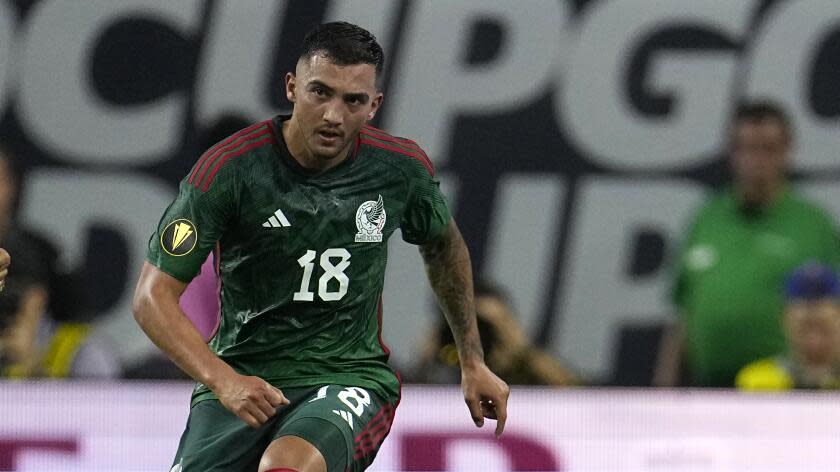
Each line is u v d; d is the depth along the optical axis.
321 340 12.92
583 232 30.17
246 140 12.57
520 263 30.12
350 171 12.78
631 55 30.38
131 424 19.50
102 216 30.27
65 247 30.14
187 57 30.53
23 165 30.33
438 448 19.81
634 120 30.33
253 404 11.34
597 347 29.89
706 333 28.25
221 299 13.05
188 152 30.50
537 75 30.34
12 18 30.52
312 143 12.11
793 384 23.12
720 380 28.19
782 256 28.17
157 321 11.90
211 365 11.61
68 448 19.34
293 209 12.55
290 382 12.85
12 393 19.34
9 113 30.41
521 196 30.23
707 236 28.72
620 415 20.11
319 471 11.88
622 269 30.00
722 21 30.42
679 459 20.08
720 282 28.25
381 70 12.41
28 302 23.25
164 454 19.48
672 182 30.16
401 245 29.30
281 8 30.48
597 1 30.39
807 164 30.16
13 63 30.47
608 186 30.22
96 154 30.41
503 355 24.23
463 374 13.90
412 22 30.28
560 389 20.28
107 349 24.02
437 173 30.27
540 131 30.30
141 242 30.27
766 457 20.06
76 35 30.58
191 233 12.25
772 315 27.91
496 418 13.93
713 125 30.30
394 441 19.75
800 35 30.30
